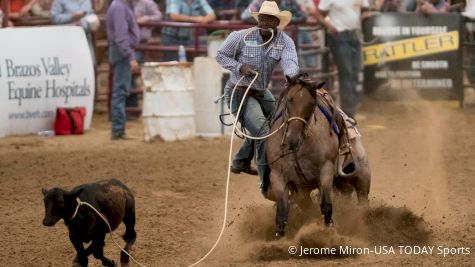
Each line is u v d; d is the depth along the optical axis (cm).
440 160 2339
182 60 2722
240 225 1653
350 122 1605
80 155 2445
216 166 2297
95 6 3491
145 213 1781
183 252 1494
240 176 2181
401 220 1620
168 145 2616
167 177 2153
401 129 2838
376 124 2945
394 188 2012
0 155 2445
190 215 1764
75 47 2895
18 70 2759
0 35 2745
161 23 3017
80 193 1235
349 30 3000
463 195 1936
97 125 3053
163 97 2675
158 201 1897
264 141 1516
